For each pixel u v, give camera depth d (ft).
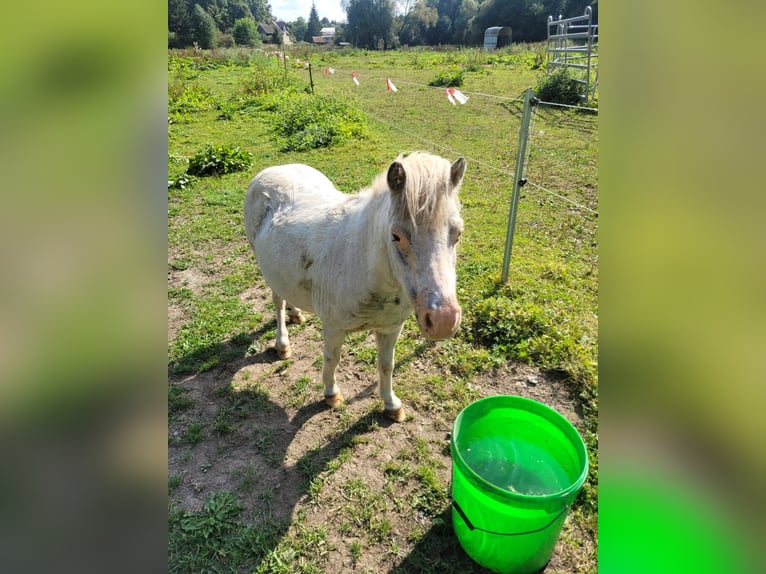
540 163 26.61
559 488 8.07
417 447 9.70
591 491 8.45
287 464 9.46
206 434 10.21
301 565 7.65
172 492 8.91
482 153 28.94
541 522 6.54
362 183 24.07
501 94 49.11
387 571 7.57
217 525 8.21
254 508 8.59
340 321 8.82
